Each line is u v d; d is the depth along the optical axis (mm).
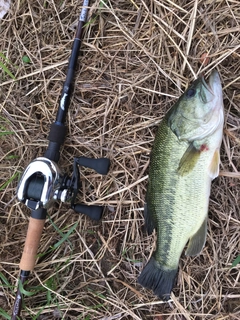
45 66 429
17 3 427
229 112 401
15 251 437
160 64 410
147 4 412
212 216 414
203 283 415
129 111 417
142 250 423
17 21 432
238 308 414
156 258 390
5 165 439
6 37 434
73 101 427
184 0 402
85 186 431
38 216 387
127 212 427
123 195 425
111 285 430
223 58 397
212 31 399
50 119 432
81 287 429
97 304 428
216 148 360
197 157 359
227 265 412
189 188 364
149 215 390
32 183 367
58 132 396
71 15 425
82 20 406
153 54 411
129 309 420
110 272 427
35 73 429
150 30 410
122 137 422
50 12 427
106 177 426
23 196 366
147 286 393
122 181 425
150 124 414
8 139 439
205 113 352
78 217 433
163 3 406
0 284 420
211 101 350
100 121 425
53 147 396
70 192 386
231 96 401
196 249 379
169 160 366
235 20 396
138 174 420
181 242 377
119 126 420
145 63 414
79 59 424
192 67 405
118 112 421
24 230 437
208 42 403
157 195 377
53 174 369
